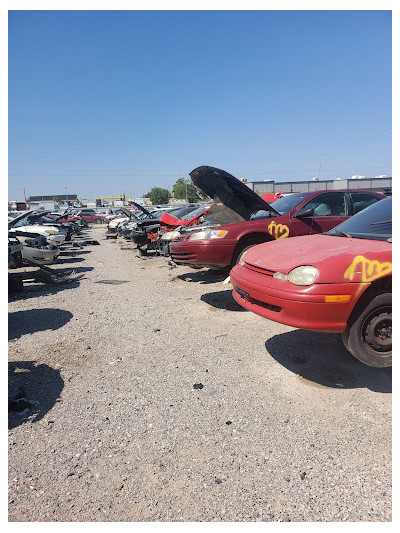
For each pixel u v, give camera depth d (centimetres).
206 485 192
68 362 351
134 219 1647
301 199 618
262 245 393
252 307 328
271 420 246
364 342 280
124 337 414
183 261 595
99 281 775
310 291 272
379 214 352
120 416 258
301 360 334
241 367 325
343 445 220
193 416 254
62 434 240
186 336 407
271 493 186
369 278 271
